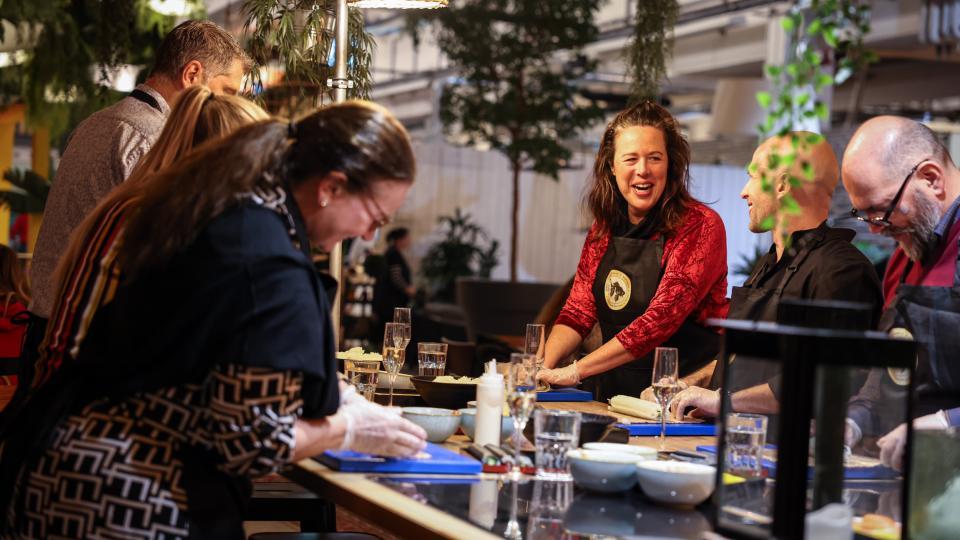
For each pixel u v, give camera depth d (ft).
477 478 7.23
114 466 6.16
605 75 54.08
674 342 12.45
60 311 6.81
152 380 6.21
